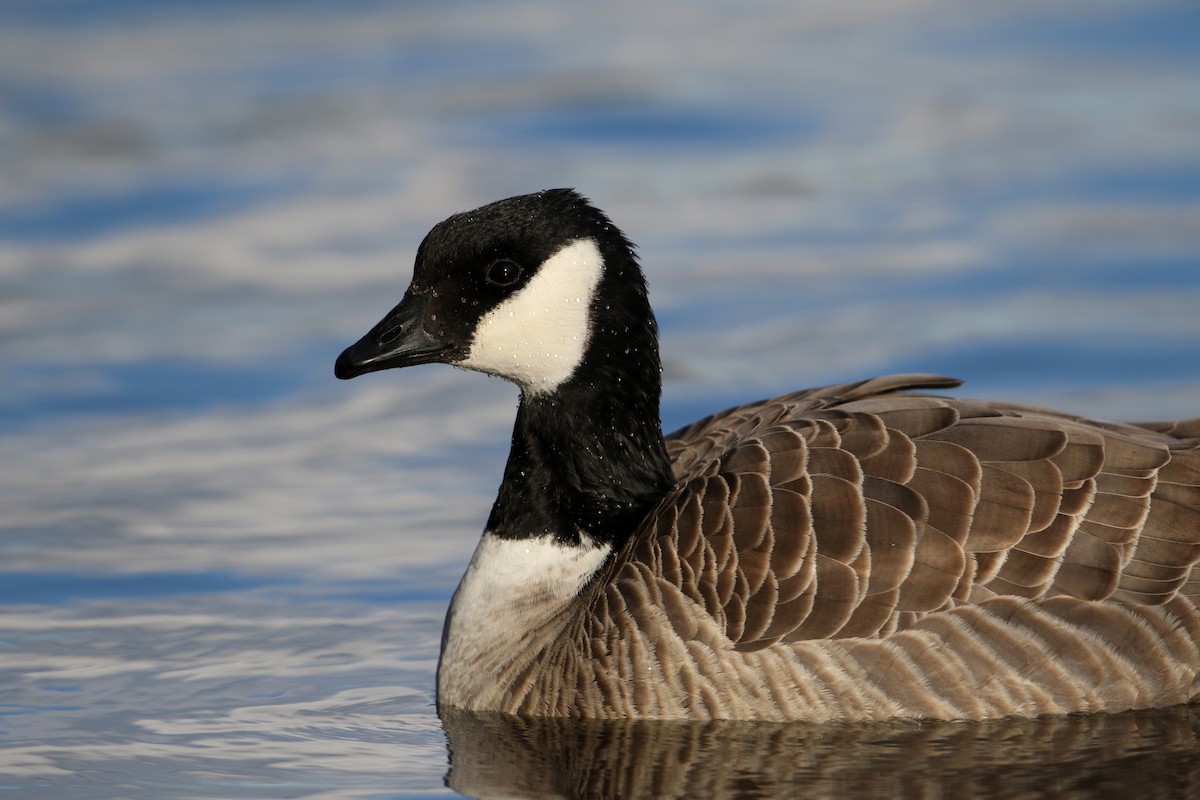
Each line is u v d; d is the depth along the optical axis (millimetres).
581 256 11961
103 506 15641
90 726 11422
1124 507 10859
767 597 10766
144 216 23078
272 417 17797
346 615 13484
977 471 10891
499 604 11906
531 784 10422
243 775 10609
